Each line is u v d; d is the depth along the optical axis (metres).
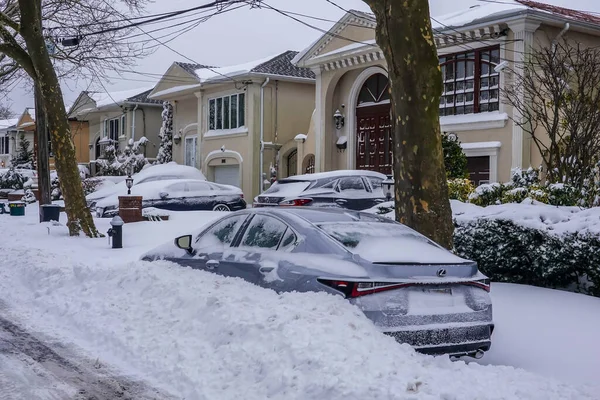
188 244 8.88
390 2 9.25
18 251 13.80
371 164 27.41
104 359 6.88
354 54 26.16
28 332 8.00
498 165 21.30
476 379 5.50
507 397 5.17
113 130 44.25
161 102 41.47
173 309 7.47
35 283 10.80
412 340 6.08
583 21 20.81
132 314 7.77
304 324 5.96
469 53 22.44
